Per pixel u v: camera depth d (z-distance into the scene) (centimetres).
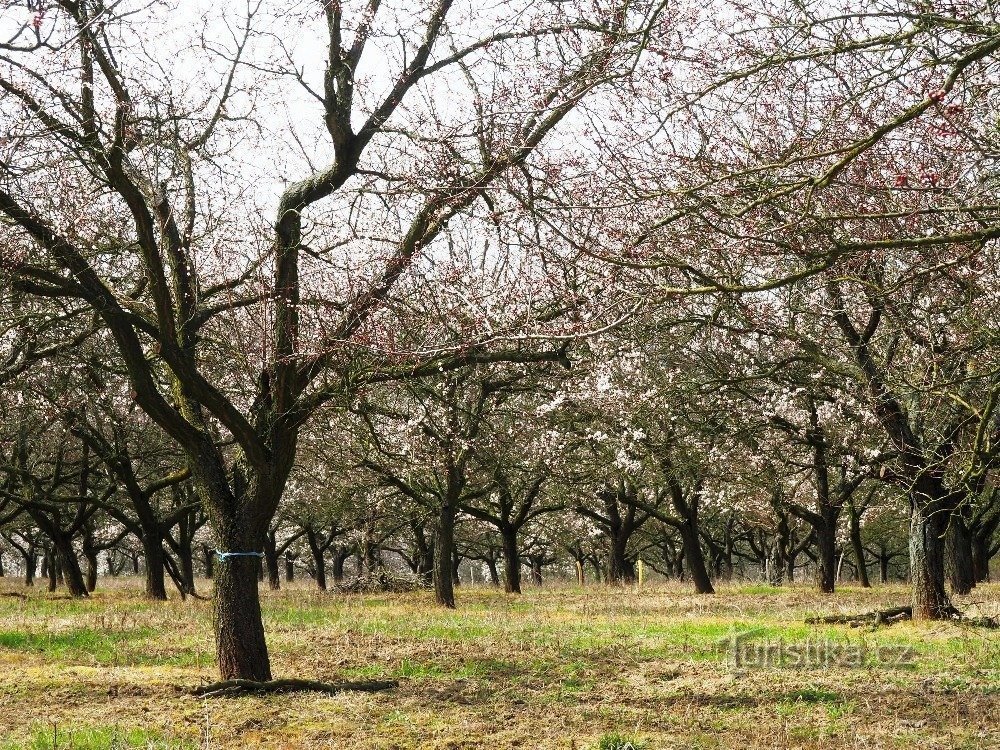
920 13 875
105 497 3169
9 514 3036
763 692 1254
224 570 1319
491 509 4053
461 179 1255
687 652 1644
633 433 2802
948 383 1211
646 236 938
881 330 1938
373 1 1295
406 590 3728
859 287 1537
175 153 1384
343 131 1320
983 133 1048
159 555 3042
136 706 1179
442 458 2784
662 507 3856
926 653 1555
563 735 1042
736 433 2662
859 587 3616
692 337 2028
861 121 970
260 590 4075
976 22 827
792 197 1028
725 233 879
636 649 1680
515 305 1484
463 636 1897
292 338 1341
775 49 979
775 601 2766
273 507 1353
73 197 1491
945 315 1433
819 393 2236
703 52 1035
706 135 1116
